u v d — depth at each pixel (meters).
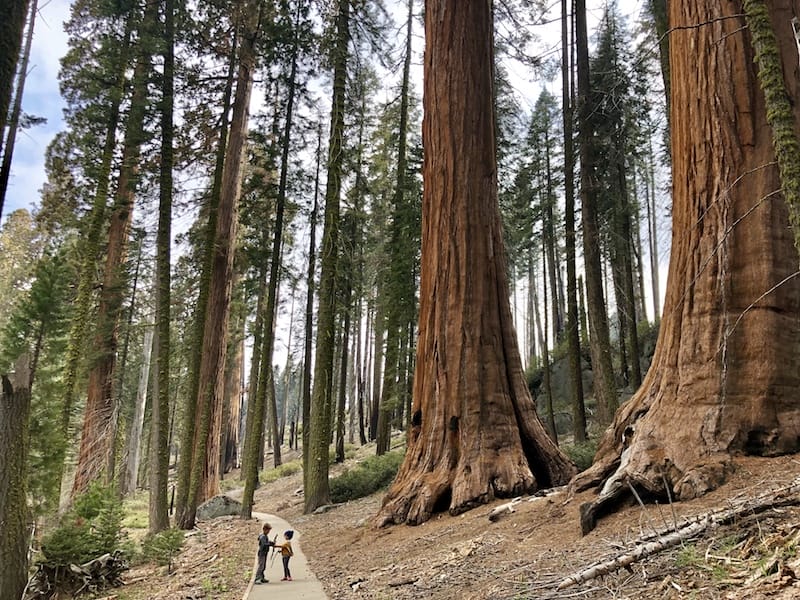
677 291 7.46
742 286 6.87
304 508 18.22
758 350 6.58
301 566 9.70
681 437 6.62
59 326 15.68
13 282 35.47
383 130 27.70
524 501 8.89
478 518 9.28
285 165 19.83
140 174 18.56
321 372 17.59
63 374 15.21
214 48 18.66
